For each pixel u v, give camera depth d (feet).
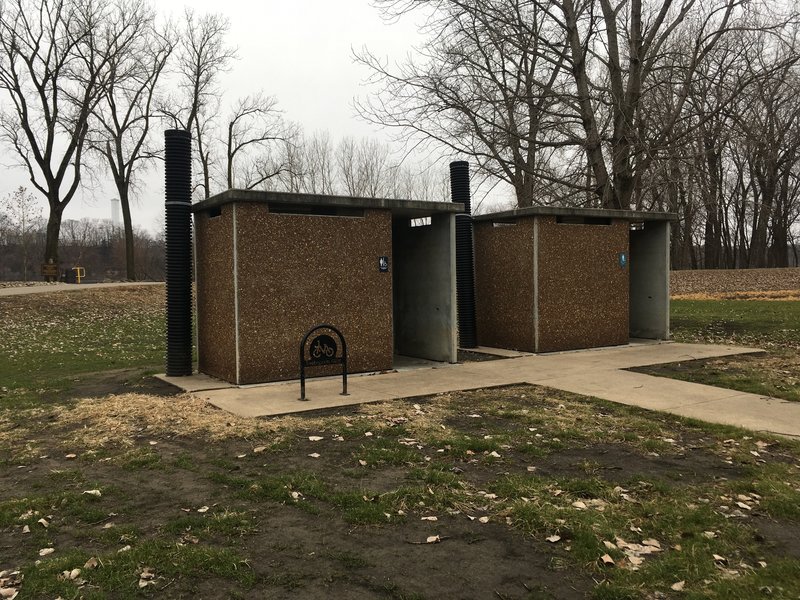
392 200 30.53
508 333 38.70
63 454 17.80
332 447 18.01
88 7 102.99
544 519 12.92
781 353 35.70
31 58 101.76
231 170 123.85
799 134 96.78
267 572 10.94
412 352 36.60
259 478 15.49
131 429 20.10
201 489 14.89
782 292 94.43
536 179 55.52
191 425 20.38
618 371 30.37
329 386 26.86
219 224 28.53
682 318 59.82
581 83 50.90
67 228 250.57
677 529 12.67
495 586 10.50
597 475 15.75
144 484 15.25
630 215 40.06
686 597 10.12
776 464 16.47
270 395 24.97
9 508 13.67
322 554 11.63
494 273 39.52
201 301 31.07
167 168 29.99
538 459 17.08
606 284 39.45
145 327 62.75
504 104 50.08
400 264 37.50
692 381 27.73
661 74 53.67
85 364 38.58
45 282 103.71
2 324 62.23
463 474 15.88
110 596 10.13
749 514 13.42
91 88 105.50
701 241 179.73
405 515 13.34
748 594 10.14
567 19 50.52
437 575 10.85
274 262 27.78
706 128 53.26
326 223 29.09
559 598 10.12
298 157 127.85
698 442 18.66
